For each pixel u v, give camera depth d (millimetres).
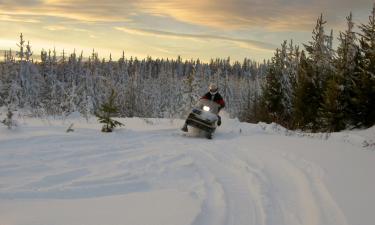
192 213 5766
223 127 18266
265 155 10828
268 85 33125
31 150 10016
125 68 77625
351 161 9320
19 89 34875
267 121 30703
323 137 16438
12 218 5156
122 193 7090
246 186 7832
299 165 9328
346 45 23906
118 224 5105
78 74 56469
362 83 21094
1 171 7969
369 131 18781
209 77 81438
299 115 25812
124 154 10555
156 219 5418
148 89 65250
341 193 6781
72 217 5328
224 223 5734
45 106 22469
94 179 7828
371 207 5922
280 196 7156
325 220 5742
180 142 13227
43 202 6125
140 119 19375
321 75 26453
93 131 13750
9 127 12305
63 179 7781
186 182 8102
